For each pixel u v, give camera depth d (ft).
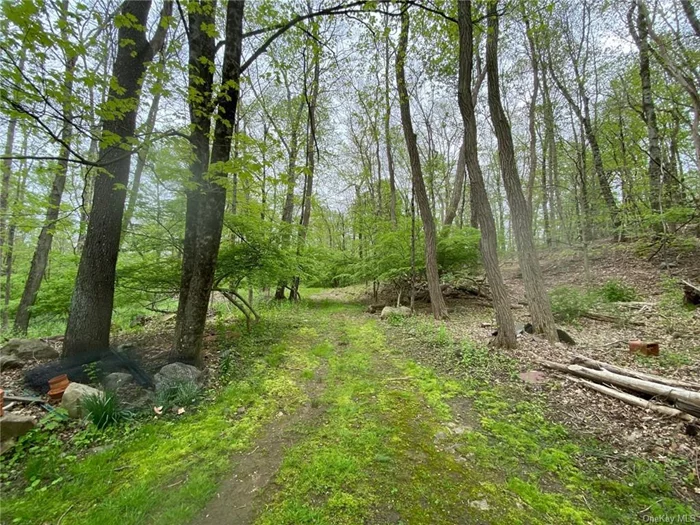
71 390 10.28
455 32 19.74
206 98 12.76
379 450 8.67
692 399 9.09
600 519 6.26
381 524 6.25
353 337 21.21
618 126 40.14
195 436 9.38
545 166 47.03
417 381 13.41
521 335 17.89
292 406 11.42
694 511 6.29
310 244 35.01
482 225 17.22
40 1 7.09
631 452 8.17
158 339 19.71
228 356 15.79
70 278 19.45
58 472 7.69
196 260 14.02
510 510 6.54
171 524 6.27
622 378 11.09
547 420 9.93
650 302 22.38
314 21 15.61
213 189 13.61
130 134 13.26
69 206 16.57
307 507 6.70
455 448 8.70
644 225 30.17
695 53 25.88
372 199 56.90
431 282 26.30
